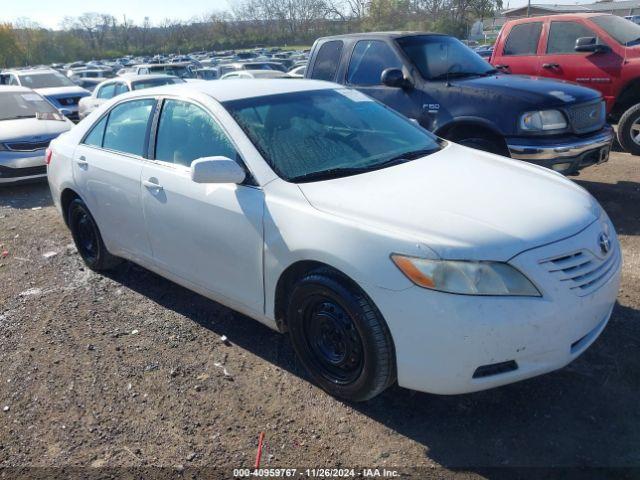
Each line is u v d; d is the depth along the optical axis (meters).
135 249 4.33
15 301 4.62
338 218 2.91
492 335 2.56
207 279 3.73
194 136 3.77
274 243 3.15
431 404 3.08
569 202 3.10
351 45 6.93
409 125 4.25
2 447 2.96
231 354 3.67
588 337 2.89
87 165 4.59
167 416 3.12
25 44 78.56
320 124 3.80
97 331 4.05
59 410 3.22
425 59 6.45
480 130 5.91
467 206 2.93
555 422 2.88
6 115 9.57
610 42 8.05
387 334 2.78
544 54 8.69
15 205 7.82
